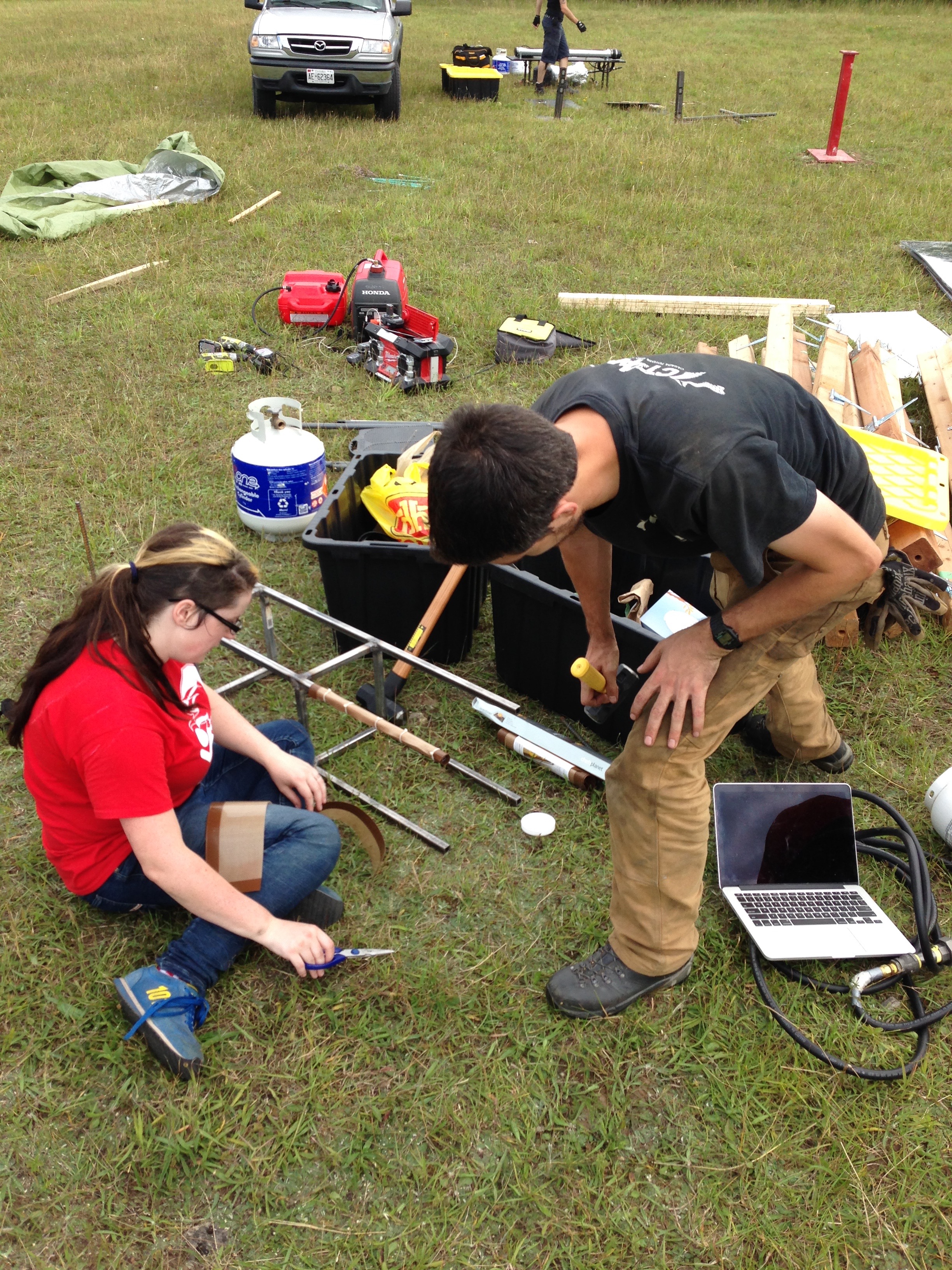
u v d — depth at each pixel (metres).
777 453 1.66
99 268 6.68
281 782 2.48
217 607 1.96
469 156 9.95
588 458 1.64
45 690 2.01
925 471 3.55
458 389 5.36
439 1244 1.87
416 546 3.17
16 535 4.02
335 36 10.57
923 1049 2.22
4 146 9.38
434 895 2.60
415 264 7.07
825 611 2.03
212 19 20.23
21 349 5.56
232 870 2.20
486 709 3.14
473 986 2.35
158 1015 2.12
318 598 3.74
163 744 2.02
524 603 3.09
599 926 2.52
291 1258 1.85
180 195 8.23
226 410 5.01
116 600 1.94
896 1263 1.88
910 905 2.64
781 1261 1.87
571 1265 1.85
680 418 1.63
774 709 2.85
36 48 15.52
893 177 9.80
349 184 8.92
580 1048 2.23
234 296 6.32
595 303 6.46
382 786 2.95
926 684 3.40
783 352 4.73
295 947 2.17
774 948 2.38
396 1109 2.10
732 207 8.63
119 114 11.06
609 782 2.17
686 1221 1.93
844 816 2.66
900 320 6.14
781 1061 2.19
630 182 9.42
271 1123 2.06
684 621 3.22
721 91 14.53
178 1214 1.92
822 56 18.08
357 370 5.54
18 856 2.63
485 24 22.16
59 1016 2.25
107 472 4.43
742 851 2.61
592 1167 2.01
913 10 25.39
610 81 15.31
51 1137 2.03
